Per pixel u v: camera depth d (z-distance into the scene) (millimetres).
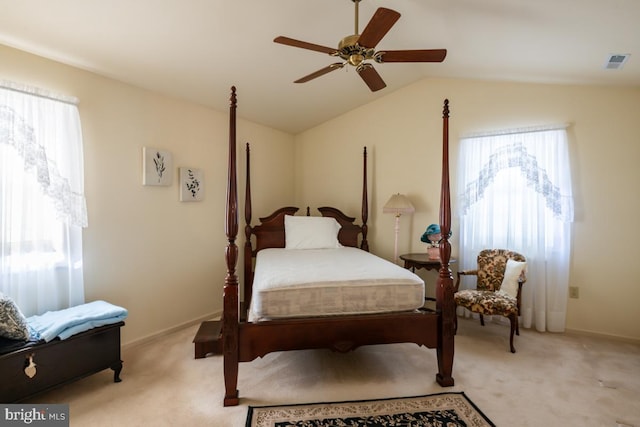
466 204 3543
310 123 4473
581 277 3123
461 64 3189
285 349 2035
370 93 3902
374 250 4219
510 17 2209
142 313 2922
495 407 1973
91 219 2541
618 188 2979
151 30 2195
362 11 2346
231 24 2293
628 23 2033
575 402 2031
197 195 3367
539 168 3186
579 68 2748
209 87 3102
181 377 2307
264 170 4277
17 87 2059
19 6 1809
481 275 3254
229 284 1987
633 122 2916
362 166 4270
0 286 2039
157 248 3035
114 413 1894
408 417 1868
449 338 2184
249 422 1819
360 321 2102
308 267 2533
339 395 2096
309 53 2828
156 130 2992
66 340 1977
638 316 2945
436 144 3795
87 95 2492
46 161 2170
